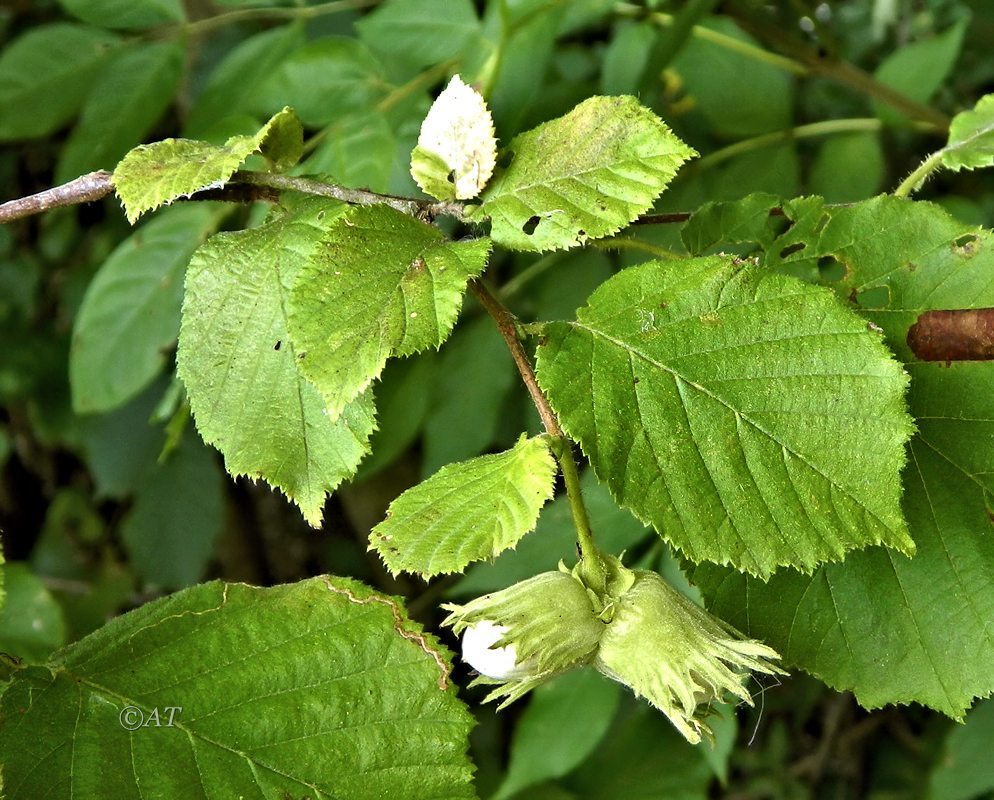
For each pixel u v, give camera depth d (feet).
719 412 1.34
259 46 2.03
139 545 2.78
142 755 1.41
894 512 1.33
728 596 1.44
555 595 1.34
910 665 1.43
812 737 2.95
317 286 1.33
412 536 1.31
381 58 1.95
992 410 1.46
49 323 3.03
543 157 1.41
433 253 1.36
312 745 1.42
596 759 2.33
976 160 1.57
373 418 1.41
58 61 2.04
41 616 2.25
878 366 1.34
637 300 1.37
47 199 1.45
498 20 1.91
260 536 3.43
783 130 2.14
